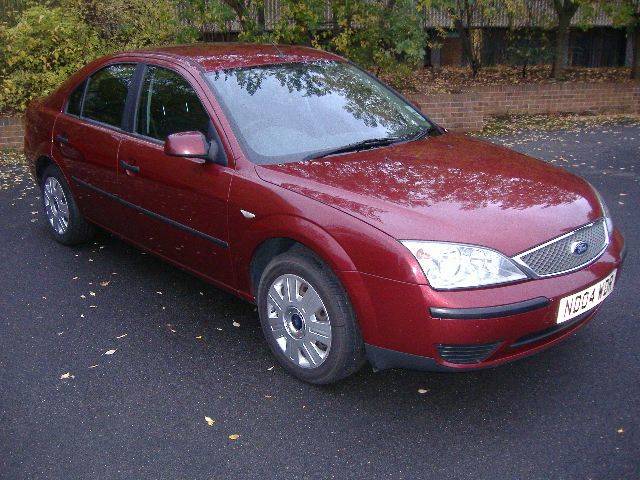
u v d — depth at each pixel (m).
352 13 11.02
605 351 4.07
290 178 3.74
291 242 3.83
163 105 4.57
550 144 10.21
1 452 3.29
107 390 3.79
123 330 4.47
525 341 3.30
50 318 4.65
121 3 11.11
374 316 3.32
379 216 3.34
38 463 3.20
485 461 3.16
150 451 3.28
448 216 3.32
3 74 10.92
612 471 3.06
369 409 3.58
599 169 8.53
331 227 3.42
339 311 3.46
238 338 4.34
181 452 3.27
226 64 4.55
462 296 3.15
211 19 10.80
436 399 3.65
